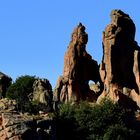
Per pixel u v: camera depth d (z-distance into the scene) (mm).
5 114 194125
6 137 190500
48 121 199250
